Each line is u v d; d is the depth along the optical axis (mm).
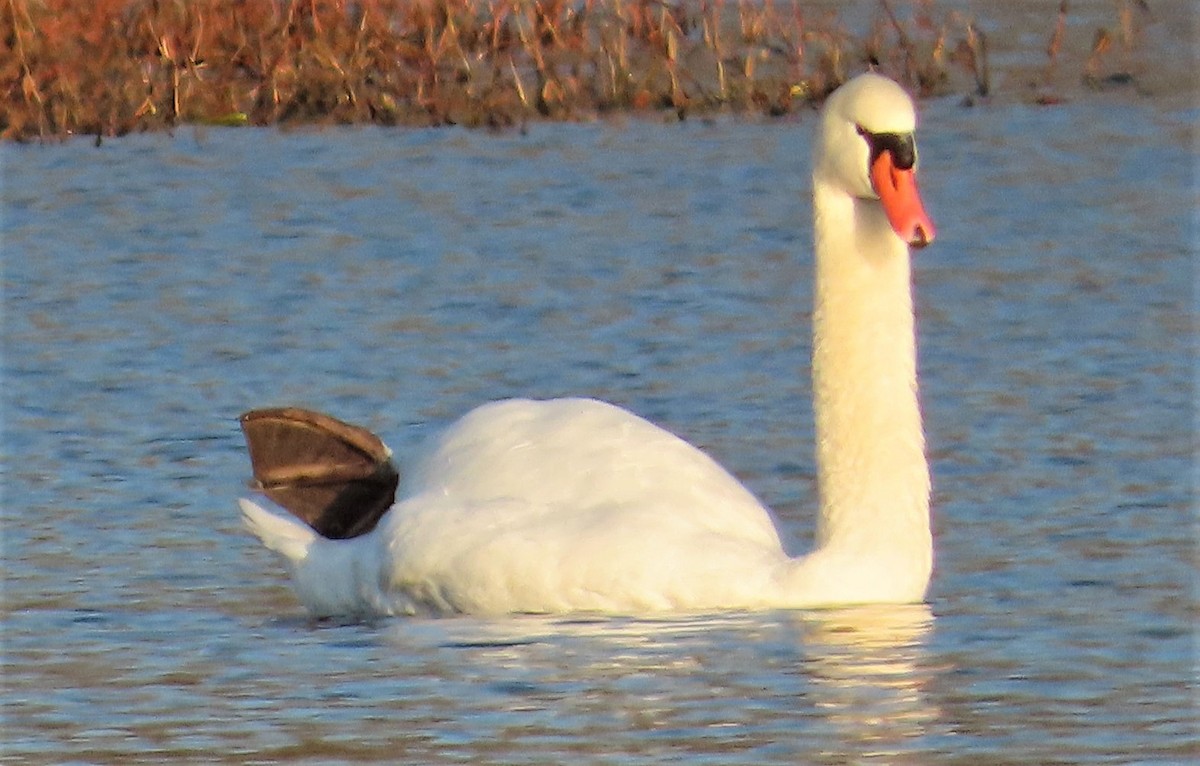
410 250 23047
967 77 33125
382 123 30672
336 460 13109
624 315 20219
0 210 25094
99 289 21391
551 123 30547
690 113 31047
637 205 25125
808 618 11781
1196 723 10203
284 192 25938
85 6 30625
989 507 14344
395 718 10391
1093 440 15930
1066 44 34906
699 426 16578
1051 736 10055
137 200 25531
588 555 11961
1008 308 20344
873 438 12117
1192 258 22359
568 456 12461
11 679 11219
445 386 17844
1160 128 29297
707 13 33531
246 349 19109
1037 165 27250
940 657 11172
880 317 12203
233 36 31266
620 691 10680
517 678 10930
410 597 12305
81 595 12859
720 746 9914
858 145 12039
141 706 10734
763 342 19203
